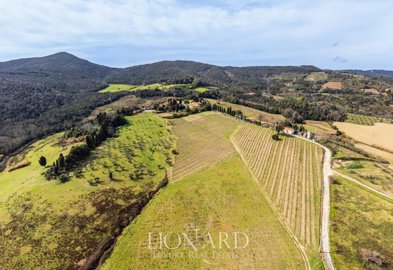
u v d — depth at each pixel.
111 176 80.44
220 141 109.19
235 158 93.38
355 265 51.12
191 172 83.88
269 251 54.12
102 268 50.62
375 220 63.59
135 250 54.50
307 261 51.78
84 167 87.38
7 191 80.06
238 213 65.12
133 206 67.00
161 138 112.31
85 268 50.47
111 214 64.25
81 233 58.62
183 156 94.94
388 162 100.19
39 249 54.69
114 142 109.62
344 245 55.94
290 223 62.28
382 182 81.88
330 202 71.06
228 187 75.56
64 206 66.88
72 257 52.88
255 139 114.12
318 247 55.38
